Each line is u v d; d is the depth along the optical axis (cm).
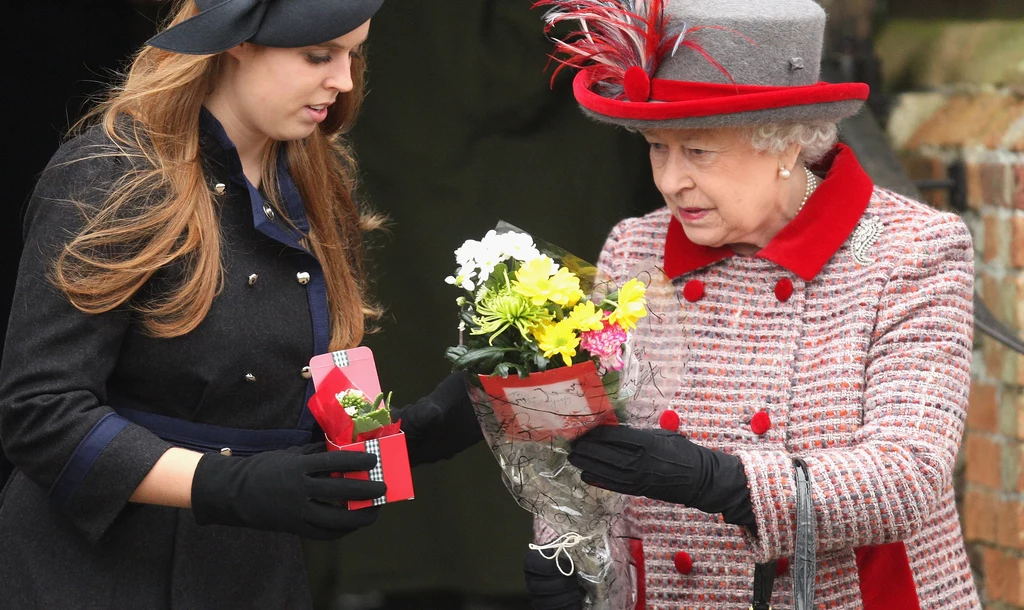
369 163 941
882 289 508
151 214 453
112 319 455
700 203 513
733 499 476
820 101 486
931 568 523
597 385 444
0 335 904
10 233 894
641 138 943
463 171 940
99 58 895
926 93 870
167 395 479
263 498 443
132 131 468
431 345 965
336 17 449
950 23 852
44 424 442
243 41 447
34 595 471
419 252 950
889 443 482
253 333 486
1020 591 864
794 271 518
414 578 990
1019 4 823
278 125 470
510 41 917
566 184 944
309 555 982
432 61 921
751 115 478
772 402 517
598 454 464
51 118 890
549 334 438
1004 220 843
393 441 467
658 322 484
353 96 538
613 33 509
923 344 496
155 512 483
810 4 512
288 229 515
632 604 541
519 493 501
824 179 552
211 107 483
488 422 480
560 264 478
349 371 484
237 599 499
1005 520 869
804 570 470
